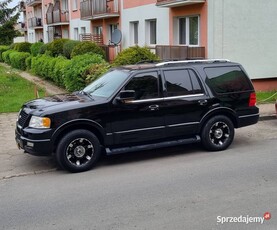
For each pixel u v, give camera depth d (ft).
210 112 25.35
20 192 19.65
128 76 23.61
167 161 23.99
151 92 23.89
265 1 47.80
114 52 75.56
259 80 49.49
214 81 25.66
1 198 18.90
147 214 16.30
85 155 22.58
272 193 18.20
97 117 22.52
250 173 21.17
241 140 28.91
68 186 20.20
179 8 53.98
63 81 54.49
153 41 64.95
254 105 27.04
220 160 23.80
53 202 18.10
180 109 24.49
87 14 87.25
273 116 36.73
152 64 25.29
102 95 23.67
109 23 81.41
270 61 49.34
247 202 17.21
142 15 65.62
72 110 22.03
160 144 24.30
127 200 17.92
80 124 22.31
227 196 17.95
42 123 21.65
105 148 23.09
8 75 76.54
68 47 76.33
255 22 47.80
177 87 24.59
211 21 46.80
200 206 16.92
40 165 24.08
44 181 21.20
